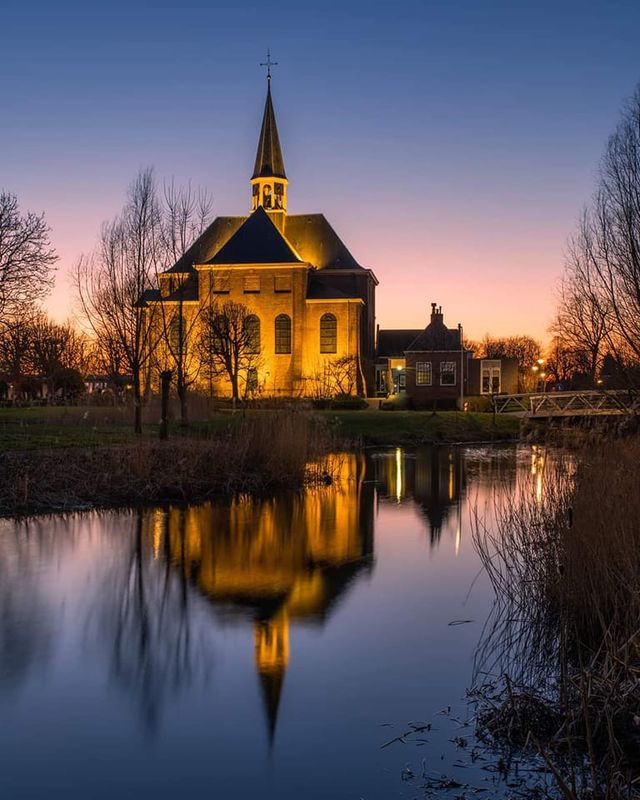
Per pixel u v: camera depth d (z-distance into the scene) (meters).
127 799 5.40
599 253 17.56
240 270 67.12
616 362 16.91
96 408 31.77
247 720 6.66
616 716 6.21
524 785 5.57
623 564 8.29
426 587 11.12
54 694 7.19
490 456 32.56
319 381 65.69
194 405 33.28
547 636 8.83
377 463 29.47
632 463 11.06
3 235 28.81
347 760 5.96
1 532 14.50
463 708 6.91
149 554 13.05
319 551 13.50
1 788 5.54
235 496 19.42
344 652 8.37
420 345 67.94
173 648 8.45
